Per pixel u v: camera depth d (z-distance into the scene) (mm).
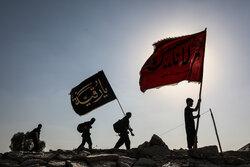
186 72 10320
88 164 9180
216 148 9188
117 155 9562
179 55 10555
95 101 13586
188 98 10539
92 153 10969
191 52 10484
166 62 10555
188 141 10141
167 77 10414
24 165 8875
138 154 10328
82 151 10398
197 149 9109
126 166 8961
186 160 9008
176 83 10297
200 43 10523
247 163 8680
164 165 8750
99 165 9039
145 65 10570
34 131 13078
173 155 9500
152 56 10594
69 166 8766
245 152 9461
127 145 11938
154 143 10469
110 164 9141
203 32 10602
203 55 10328
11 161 9289
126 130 12055
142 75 10625
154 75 10523
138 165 8914
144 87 10547
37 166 8625
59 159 9547
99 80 13852
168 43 10633
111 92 13633
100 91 13711
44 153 10195
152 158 9609
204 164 8570
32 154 9938
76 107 13570
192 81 10172
